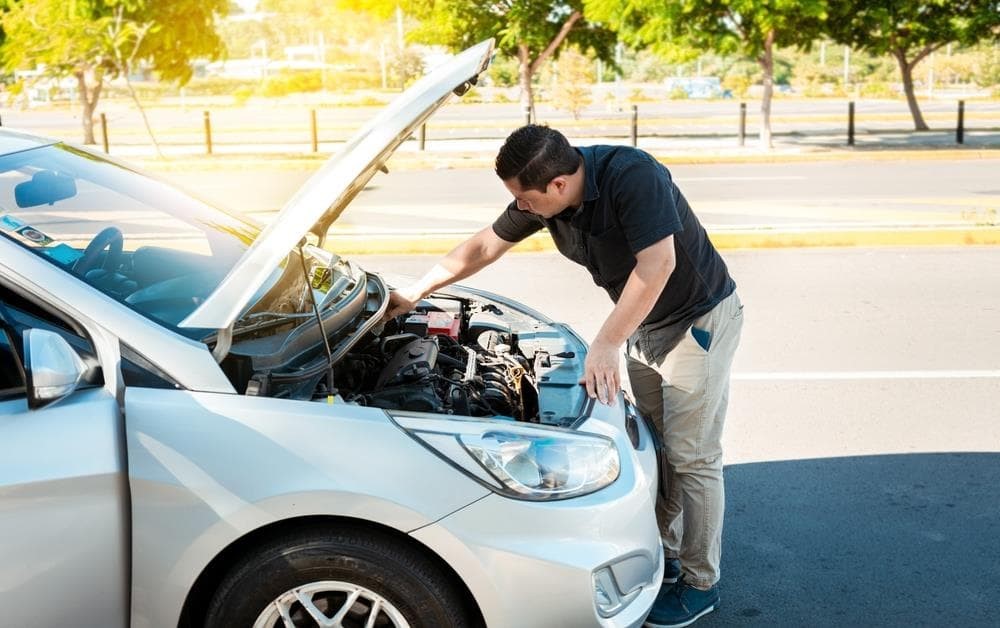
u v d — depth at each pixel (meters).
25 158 3.35
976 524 4.10
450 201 13.13
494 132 27.28
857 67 76.50
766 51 20.06
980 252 9.45
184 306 2.84
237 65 53.91
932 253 9.41
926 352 6.38
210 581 2.60
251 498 2.43
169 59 19.28
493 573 2.50
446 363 3.37
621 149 3.03
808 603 3.54
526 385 3.31
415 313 3.80
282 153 20.64
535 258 9.38
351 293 3.25
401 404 2.84
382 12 26.00
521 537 2.52
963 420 5.23
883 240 9.84
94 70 19.19
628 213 2.93
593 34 22.05
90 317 2.52
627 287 2.96
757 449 4.89
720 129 27.80
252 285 2.54
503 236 3.52
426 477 2.48
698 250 3.14
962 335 6.74
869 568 3.77
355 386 3.20
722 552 3.90
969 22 23.55
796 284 8.24
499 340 3.74
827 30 22.05
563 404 2.99
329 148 22.81
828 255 9.38
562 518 2.56
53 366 2.31
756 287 8.16
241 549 2.54
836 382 5.83
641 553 2.73
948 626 3.38
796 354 6.37
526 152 2.88
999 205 11.92
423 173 16.91
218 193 14.38
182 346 2.54
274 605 2.54
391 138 2.64
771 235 9.81
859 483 4.50
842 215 11.25
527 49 21.52
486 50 2.90
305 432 2.47
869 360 6.23
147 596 2.50
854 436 5.04
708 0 18.56
